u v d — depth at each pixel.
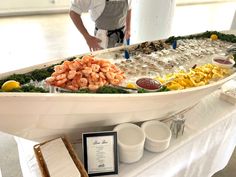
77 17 1.70
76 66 0.94
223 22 5.99
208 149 1.23
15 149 1.72
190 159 1.13
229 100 1.31
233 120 1.31
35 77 1.01
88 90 0.87
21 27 4.36
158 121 1.04
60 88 0.87
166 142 0.93
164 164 0.97
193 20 5.90
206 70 1.28
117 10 1.72
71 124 0.90
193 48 1.61
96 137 0.83
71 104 0.79
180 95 1.02
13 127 0.82
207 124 1.14
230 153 1.51
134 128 0.97
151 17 2.53
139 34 2.66
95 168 0.83
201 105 1.28
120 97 0.85
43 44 3.74
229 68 1.38
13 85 0.83
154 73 1.21
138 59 1.35
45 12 5.20
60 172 0.76
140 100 0.91
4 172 1.53
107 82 0.97
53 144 0.87
